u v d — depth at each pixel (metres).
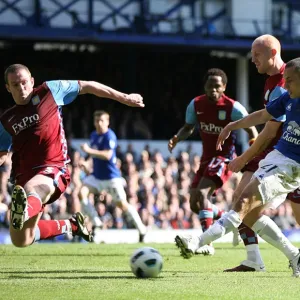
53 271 9.23
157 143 31.61
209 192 12.29
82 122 31.03
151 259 8.34
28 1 31.05
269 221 8.83
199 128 12.39
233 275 8.72
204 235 8.09
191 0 33.88
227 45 33.25
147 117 34.22
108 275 8.67
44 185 8.42
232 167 8.70
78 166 23.53
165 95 35.53
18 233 8.65
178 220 25.16
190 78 36.06
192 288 7.39
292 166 8.28
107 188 17.31
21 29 30.66
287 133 8.34
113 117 32.06
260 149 8.79
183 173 26.12
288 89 8.16
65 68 34.31
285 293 7.17
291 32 34.84
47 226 8.99
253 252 9.42
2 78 33.41
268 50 9.40
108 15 32.22
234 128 8.66
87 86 8.71
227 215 8.18
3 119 8.59
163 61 35.66
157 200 24.97
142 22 32.34
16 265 10.10
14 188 7.78
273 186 8.26
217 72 12.05
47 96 8.59
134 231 20.83
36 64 33.88
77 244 15.45
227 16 34.31
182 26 32.84
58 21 31.55
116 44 32.12
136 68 35.22
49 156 8.65
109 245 14.86
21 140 8.60
